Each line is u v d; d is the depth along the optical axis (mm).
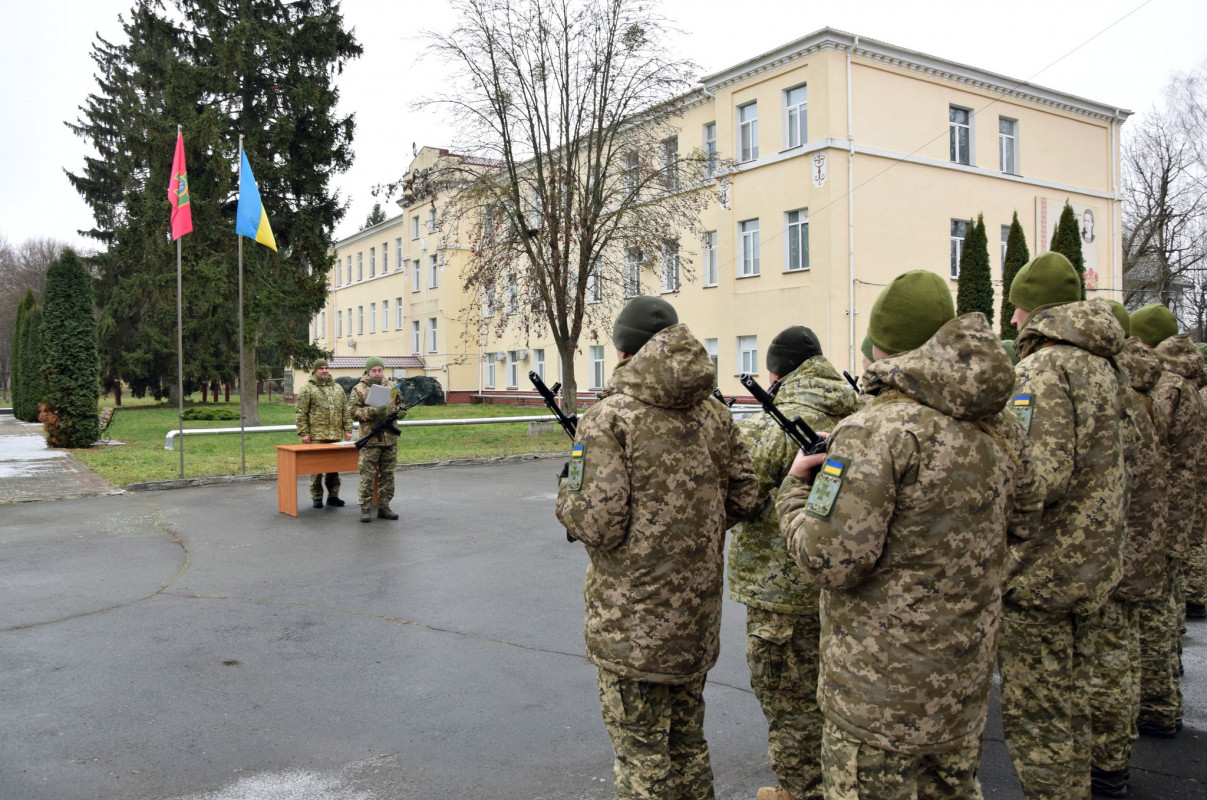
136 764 3684
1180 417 4066
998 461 2215
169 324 27312
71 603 6184
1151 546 3447
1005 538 2299
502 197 18891
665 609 2656
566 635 5480
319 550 7902
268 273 23750
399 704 4348
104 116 32812
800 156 21766
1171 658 3912
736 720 4160
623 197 19891
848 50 21219
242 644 5289
